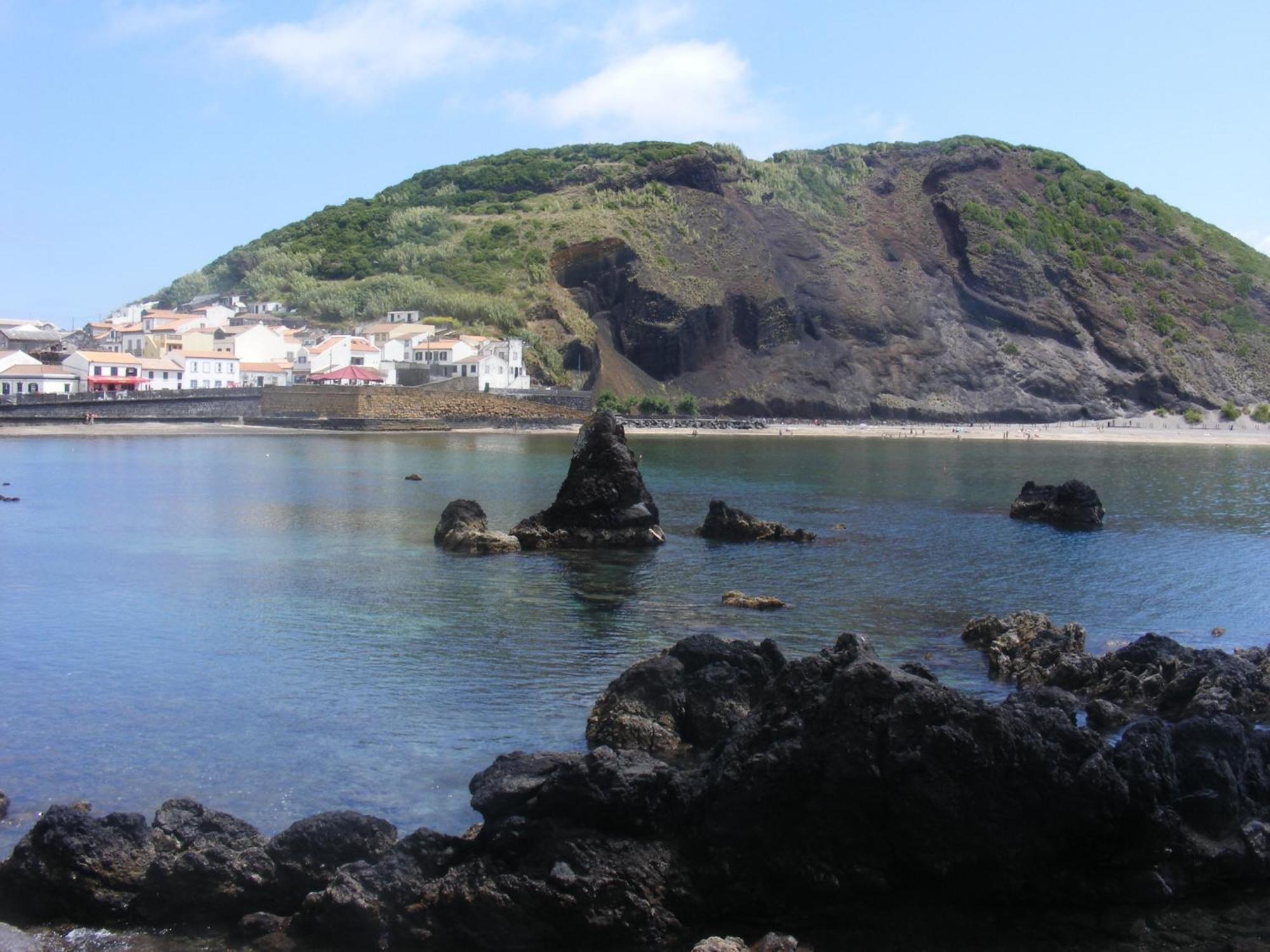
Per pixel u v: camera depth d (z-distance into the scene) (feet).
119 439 421.59
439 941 61.21
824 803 65.00
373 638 120.16
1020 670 106.63
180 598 140.87
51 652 113.09
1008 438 615.57
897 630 127.54
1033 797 65.00
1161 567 175.63
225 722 91.35
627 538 189.88
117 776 79.46
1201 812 69.77
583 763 65.41
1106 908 65.26
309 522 212.43
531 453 399.24
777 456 434.30
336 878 62.85
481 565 169.37
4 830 70.49
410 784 78.69
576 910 61.05
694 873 64.44
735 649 88.79
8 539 187.42
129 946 60.64
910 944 61.62
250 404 506.89
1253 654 109.40
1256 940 62.13
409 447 415.64
